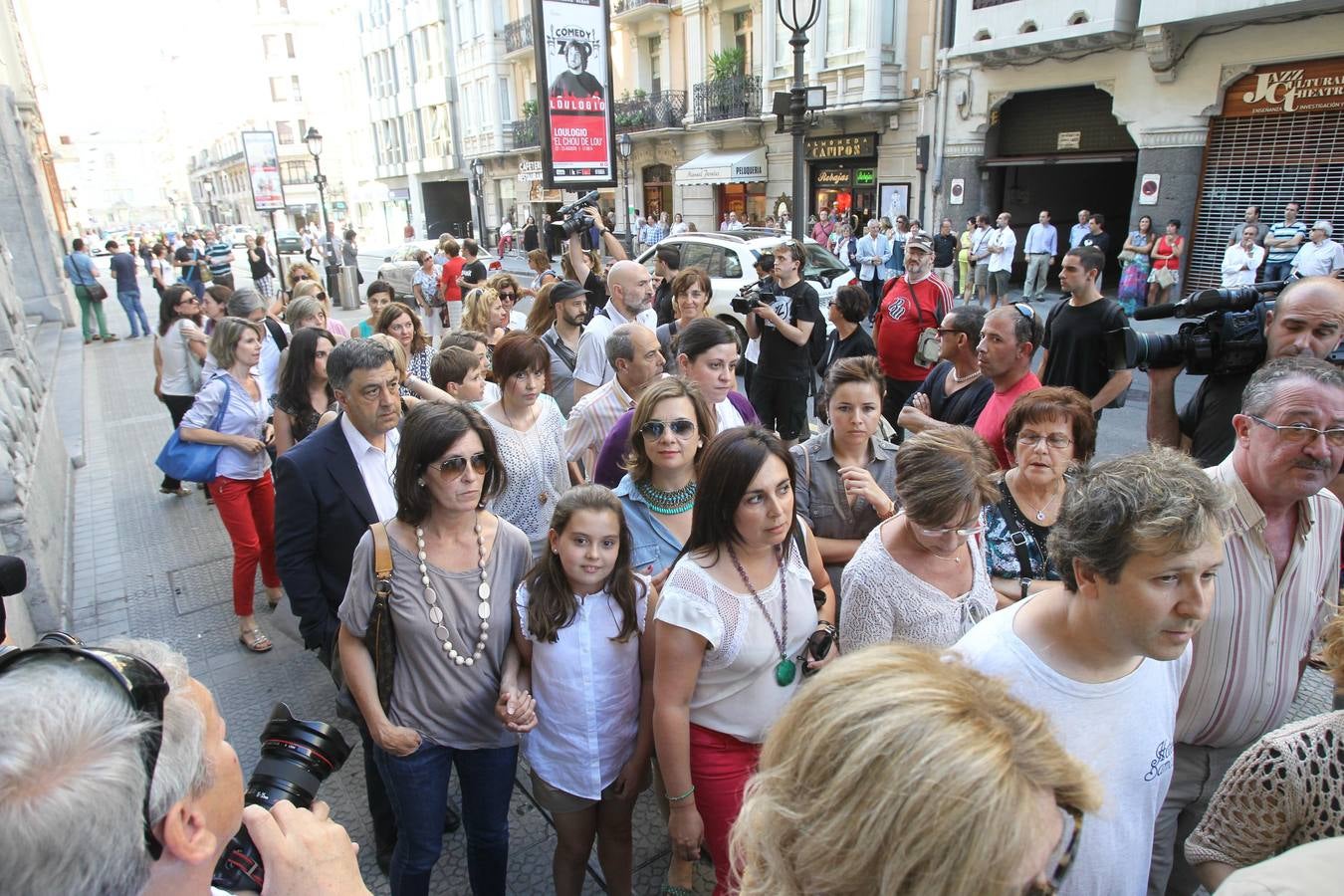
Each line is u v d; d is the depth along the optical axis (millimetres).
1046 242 14219
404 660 2104
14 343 7492
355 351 2611
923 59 17125
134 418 8867
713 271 10914
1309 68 11930
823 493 2812
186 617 4371
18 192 13945
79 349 12602
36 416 5953
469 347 4246
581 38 7457
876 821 792
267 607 4422
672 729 1956
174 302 6270
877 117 18297
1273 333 2717
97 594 4676
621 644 2148
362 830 2809
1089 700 1467
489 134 33594
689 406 2531
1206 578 1344
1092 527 1389
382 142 43281
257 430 3924
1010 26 14727
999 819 769
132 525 5762
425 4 35406
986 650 1566
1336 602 1981
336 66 46906
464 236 40000
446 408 2072
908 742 810
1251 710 1867
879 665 927
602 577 2102
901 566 2062
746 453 1896
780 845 896
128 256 14414
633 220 25688
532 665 2154
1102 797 875
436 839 2164
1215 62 12797
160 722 907
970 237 14727
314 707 3529
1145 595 1340
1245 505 1813
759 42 20953
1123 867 1451
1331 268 11023
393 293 6160
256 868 1241
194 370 6352
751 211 22516
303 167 55625
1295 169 12367
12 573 1928
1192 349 2861
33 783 771
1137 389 8375
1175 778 1976
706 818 2053
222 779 1024
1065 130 15711
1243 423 1831
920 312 5184
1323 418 1692
